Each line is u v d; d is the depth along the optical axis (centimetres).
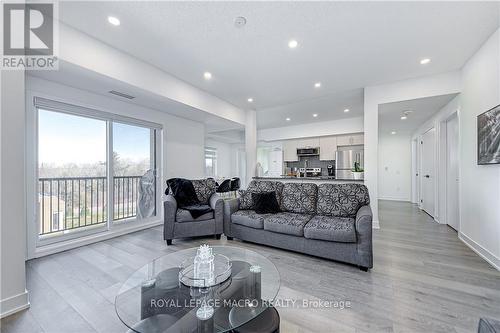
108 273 222
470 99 287
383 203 662
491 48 237
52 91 277
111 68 260
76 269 232
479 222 267
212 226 327
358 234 228
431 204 482
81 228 326
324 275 216
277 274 164
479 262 243
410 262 244
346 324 147
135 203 399
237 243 314
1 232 156
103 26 224
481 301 171
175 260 200
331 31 230
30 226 260
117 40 248
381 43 252
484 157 249
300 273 221
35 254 262
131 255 270
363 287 193
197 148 510
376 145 376
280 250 284
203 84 376
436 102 365
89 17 210
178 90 352
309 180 452
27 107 258
